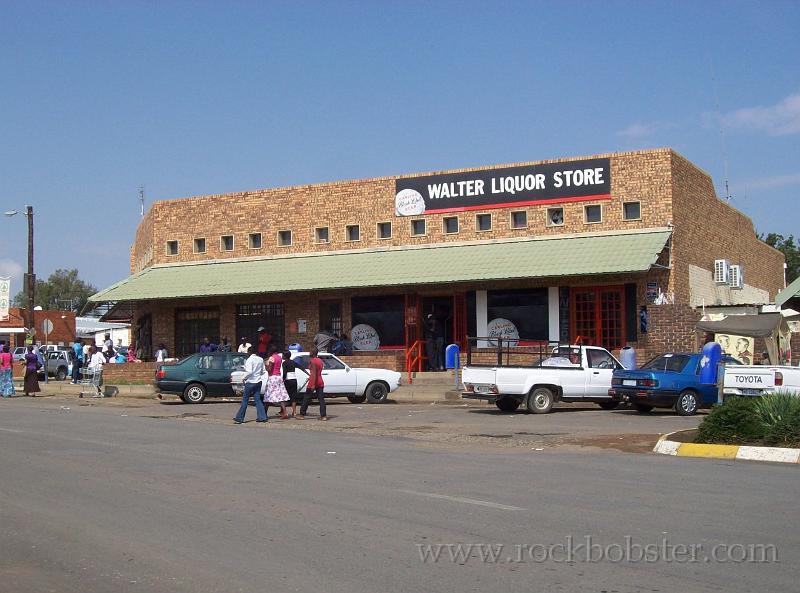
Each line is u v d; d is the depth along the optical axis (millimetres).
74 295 114562
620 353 26688
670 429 18312
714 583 6949
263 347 28562
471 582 6992
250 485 11484
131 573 7332
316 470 12828
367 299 33406
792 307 34906
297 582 7008
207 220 37281
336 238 34594
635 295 29062
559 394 23141
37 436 17359
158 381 27859
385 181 33750
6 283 47094
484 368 22828
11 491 11078
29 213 45312
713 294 32719
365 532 8719
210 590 6832
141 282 36719
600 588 6828
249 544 8258
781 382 19109
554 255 29422
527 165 31328
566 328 29797
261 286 33562
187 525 9078
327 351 31844
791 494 10727
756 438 14625
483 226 32250
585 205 30375
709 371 21953
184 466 13242
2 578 7223
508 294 30828
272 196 35969
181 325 37438
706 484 11500
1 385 32719
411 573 7254
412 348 32062
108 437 17297
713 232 33250
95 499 10523
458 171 32500
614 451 15234
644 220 29391
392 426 19750
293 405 22062
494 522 9148
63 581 7137
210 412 24297
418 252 32656
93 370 32656
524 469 12906
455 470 12812
